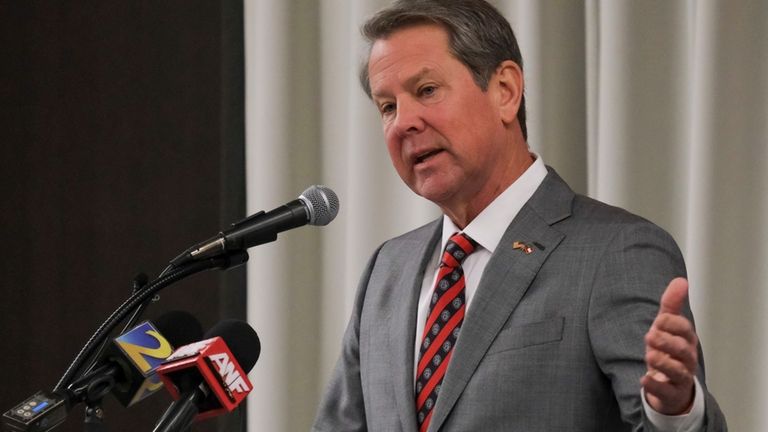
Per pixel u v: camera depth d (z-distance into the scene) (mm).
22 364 9773
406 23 5082
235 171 8938
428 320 5133
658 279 4582
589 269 4762
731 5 6836
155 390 4273
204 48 9289
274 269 8383
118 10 9578
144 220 9422
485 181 5117
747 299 6797
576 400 4621
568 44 7402
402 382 5047
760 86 6809
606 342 4527
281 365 8344
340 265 8516
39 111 9781
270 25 8500
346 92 8516
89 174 9625
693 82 7023
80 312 9633
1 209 9852
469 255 5207
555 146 7383
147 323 4305
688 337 3643
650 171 7188
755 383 6781
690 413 3844
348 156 8312
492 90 5117
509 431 4656
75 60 9703
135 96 9492
